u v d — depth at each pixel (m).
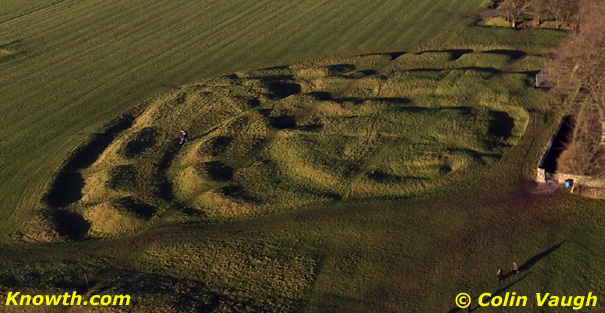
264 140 55.00
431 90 59.69
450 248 39.28
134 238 44.09
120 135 60.12
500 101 55.69
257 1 102.06
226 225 44.34
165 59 80.00
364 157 50.00
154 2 106.69
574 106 52.09
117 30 93.38
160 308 36.19
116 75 75.94
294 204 45.59
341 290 36.78
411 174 47.41
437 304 34.91
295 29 86.75
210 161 52.31
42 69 79.75
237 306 36.25
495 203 43.16
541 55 65.88
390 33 81.25
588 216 40.84
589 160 45.09
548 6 74.06
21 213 48.41
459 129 51.56
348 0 97.44
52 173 53.66
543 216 41.34
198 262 40.78
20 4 111.44
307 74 69.38
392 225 42.09
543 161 45.41
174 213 46.44
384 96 60.97
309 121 57.56
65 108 67.38
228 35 87.06
